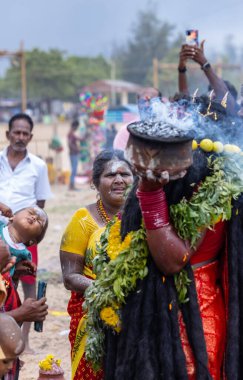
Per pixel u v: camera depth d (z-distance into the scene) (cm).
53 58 7794
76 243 504
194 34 778
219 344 386
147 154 351
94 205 514
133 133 353
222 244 395
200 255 389
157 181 359
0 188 740
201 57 771
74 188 2238
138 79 9631
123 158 512
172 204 379
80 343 477
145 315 375
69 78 7806
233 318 380
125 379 374
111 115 3400
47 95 7762
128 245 387
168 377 366
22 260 465
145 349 370
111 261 394
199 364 371
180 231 375
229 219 385
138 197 371
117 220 416
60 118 6044
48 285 969
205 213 372
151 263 383
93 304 400
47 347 732
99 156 516
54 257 1160
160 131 354
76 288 490
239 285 383
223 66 5284
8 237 460
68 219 1603
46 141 2891
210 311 387
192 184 379
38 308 431
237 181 385
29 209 466
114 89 5850
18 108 6688
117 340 394
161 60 10169
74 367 479
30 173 746
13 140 739
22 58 3753
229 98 679
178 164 353
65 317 830
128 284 381
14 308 444
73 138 2236
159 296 376
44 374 531
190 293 379
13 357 379
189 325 377
